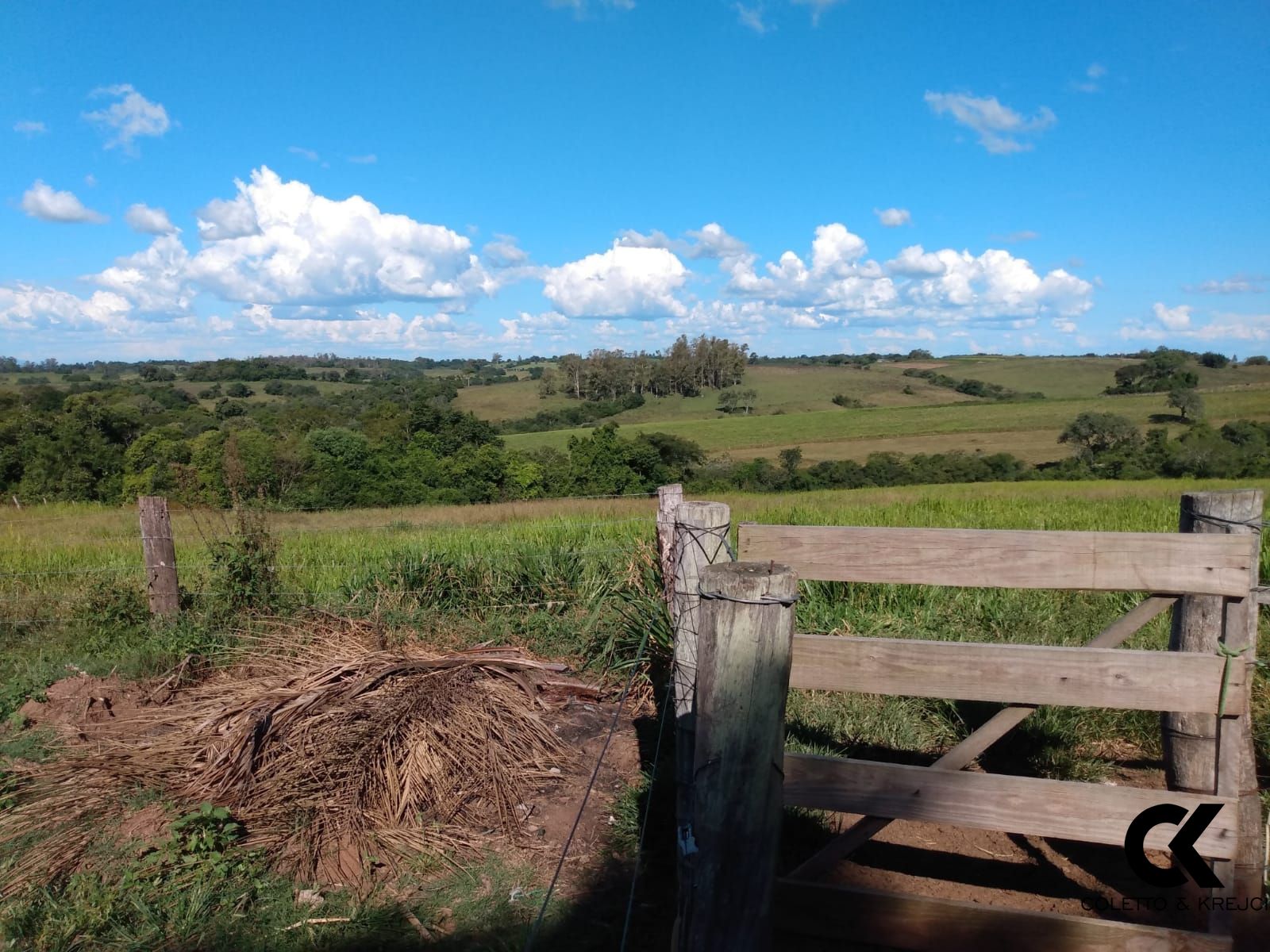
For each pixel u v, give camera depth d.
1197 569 2.62
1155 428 73.56
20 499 29.83
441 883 3.37
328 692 4.46
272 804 3.74
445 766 4.03
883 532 2.76
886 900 2.74
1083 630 5.82
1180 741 2.98
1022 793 2.66
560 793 4.04
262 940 3.01
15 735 4.66
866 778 2.73
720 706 2.14
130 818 3.72
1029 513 14.46
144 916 3.08
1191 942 2.61
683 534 3.04
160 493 29.12
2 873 3.37
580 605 6.63
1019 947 2.68
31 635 6.55
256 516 6.89
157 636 5.98
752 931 2.23
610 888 3.34
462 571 7.00
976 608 6.26
